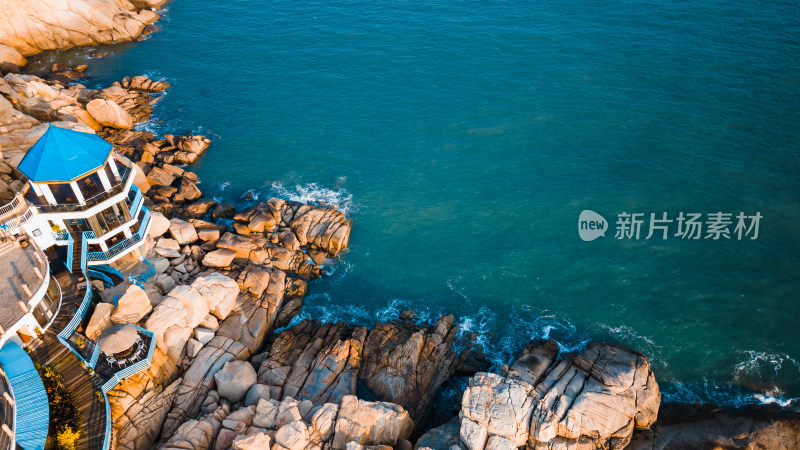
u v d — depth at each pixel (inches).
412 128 3115.2
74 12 3922.2
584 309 2188.7
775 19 3695.9
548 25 3863.2
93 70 3759.8
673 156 2783.0
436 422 1902.1
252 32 4121.6
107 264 2027.6
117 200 1913.1
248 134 3164.4
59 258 1916.8
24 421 1428.4
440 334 2082.9
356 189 2778.1
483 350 2085.4
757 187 2588.6
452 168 2854.3
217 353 1925.4
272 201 2591.0
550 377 1838.1
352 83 3494.1
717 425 1747.0
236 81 3597.4
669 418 1792.6
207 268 2276.1
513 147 2935.5
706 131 2901.1
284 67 3695.9
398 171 2864.2
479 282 2325.3
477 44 3735.2
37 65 3809.1
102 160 1847.9
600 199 2608.3
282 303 2240.4
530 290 2277.3
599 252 2390.5
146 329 1830.7
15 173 2445.9
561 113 3110.2
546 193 2669.8
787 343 2023.9
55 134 1823.3
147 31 4212.6
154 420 1733.5
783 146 2778.1
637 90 3218.5
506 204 2637.8
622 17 3870.6
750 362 1975.9
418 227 2571.4
